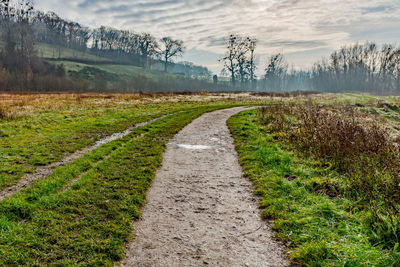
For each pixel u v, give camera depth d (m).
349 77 108.62
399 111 28.78
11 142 9.29
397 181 4.88
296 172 6.08
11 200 4.62
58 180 5.78
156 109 21.58
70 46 118.88
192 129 12.81
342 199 4.63
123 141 9.97
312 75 135.88
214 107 24.31
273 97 47.16
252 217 4.40
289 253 3.39
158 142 9.88
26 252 3.33
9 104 19.61
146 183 5.79
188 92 47.16
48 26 110.56
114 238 3.70
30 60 71.38
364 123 13.07
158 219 4.34
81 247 3.48
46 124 13.12
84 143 9.58
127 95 34.66
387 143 7.43
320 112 14.00
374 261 3.00
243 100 37.09
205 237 3.82
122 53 129.38
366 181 5.05
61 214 4.30
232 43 97.94
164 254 3.42
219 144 9.75
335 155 6.71
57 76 67.31
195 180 6.14
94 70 86.69
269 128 11.85
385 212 3.90
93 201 4.81
